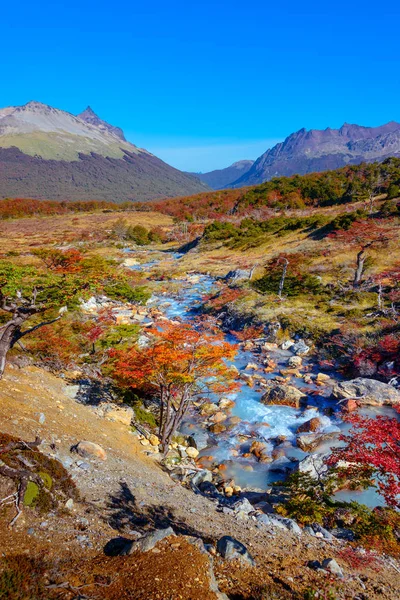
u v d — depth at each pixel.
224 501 12.78
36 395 14.71
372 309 31.86
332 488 12.62
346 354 26.17
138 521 8.75
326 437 17.53
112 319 30.25
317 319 31.62
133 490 10.48
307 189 109.69
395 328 26.20
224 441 18.00
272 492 13.73
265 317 33.75
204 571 6.35
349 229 52.47
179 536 7.41
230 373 18.36
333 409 20.34
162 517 9.43
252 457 16.64
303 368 26.39
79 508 8.33
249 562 7.64
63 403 15.43
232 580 6.88
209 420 19.81
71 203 191.88
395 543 10.00
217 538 8.93
